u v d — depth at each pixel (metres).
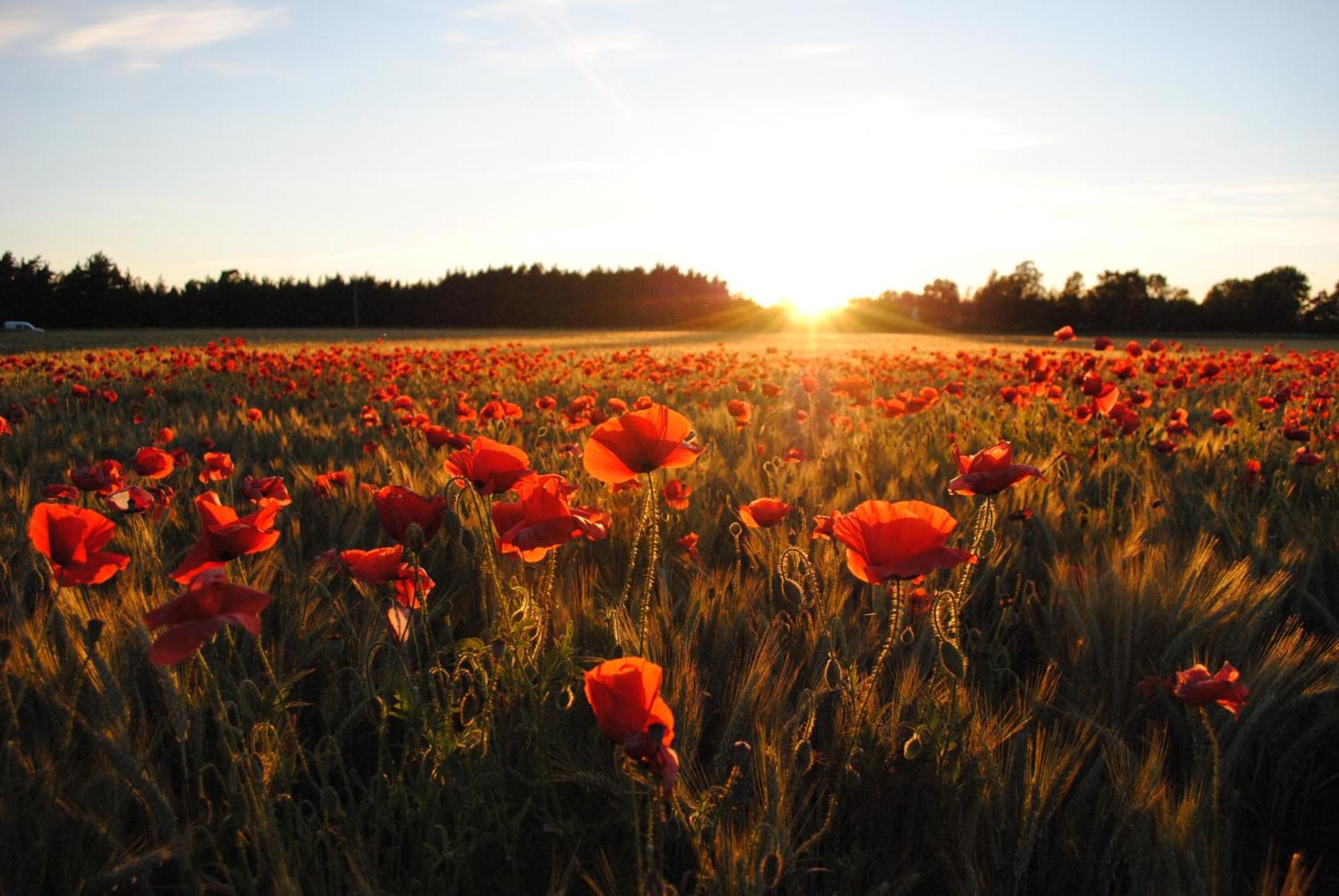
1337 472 1.29
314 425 2.22
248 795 0.46
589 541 0.93
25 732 0.55
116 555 0.55
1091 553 0.88
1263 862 0.57
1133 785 0.53
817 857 0.52
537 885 0.52
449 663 0.72
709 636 0.72
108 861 0.47
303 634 0.71
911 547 0.50
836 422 1.89
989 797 0.53
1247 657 0.70
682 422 0.61
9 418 1.91
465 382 3.49
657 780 0.42
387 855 0.52
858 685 0.61
